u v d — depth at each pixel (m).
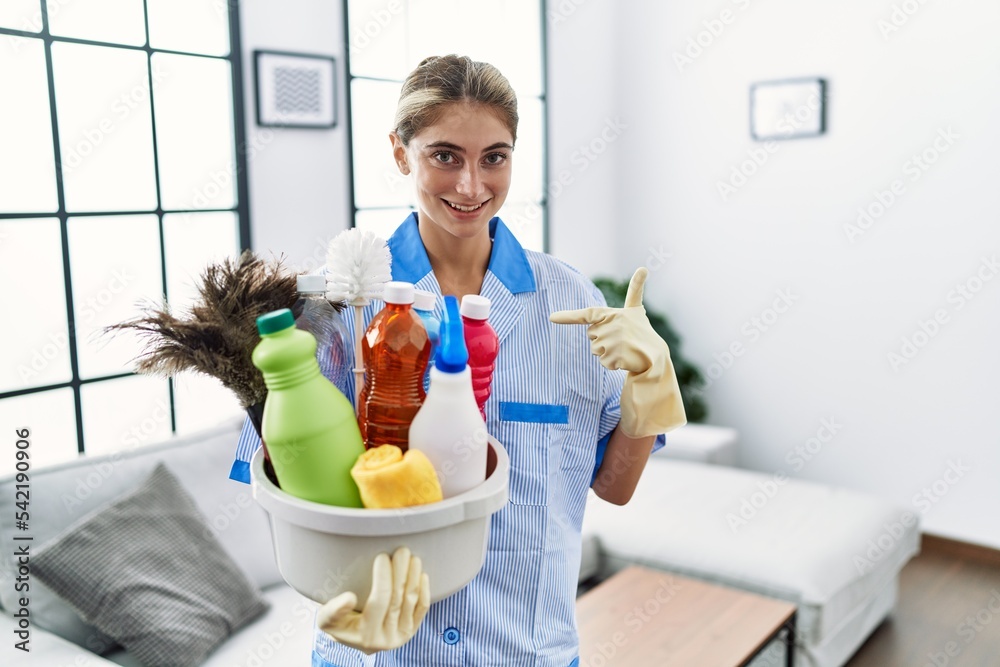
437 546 0.72
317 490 0.71
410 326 0.76
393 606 0.69
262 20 2.54
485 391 0.86
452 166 0.89
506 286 1.02
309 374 0.71
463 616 0.96
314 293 0.79
